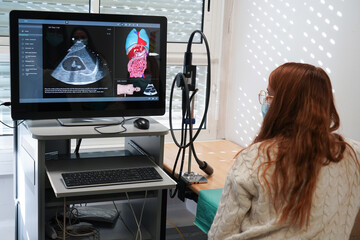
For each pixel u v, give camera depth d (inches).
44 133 70.2
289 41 95.9
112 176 70.9
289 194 47.9
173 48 113.0
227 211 51.5
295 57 94.4
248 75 110.0
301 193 47.1
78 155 86.9
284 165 47.4
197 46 115.3
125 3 108.7
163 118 117.8
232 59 116.6
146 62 79.9
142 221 86.7
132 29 78.0
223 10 114.3
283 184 47.5
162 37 80.1
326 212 48.0
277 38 99.5
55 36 74.2
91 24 75.7
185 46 114.1
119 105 79.7
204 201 75.0
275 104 50.2
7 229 103.0
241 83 113.0
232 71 116.9
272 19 100.9
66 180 68.1
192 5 114.8
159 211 79.6
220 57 117.0
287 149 47.7
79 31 75.3
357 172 50.9
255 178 48.8
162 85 81.5
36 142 70.9
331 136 49.9
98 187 67.8
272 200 48.4
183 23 115.0
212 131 121.3
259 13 105.2
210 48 116.8
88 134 71.7
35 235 75.0
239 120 114.7
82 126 76.7
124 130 75.0
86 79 77.0
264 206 48.8
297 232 48.3
